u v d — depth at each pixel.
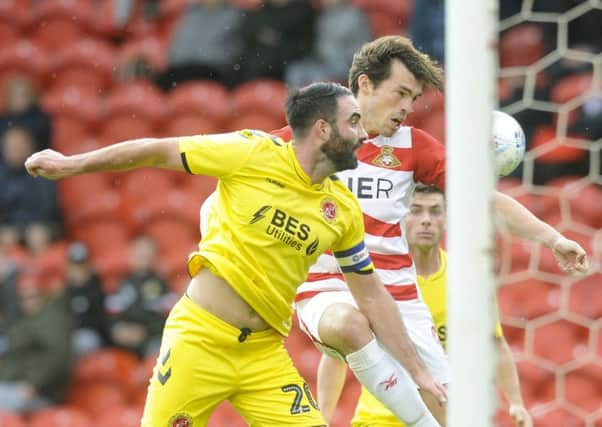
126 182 44.31
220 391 18.16
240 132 17.78
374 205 19.73
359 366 18.39
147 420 18.22
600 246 36.25
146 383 36.75
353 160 17.61
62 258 40.72
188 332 17.97
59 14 50.84
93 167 17.06
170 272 41.12
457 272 12.93
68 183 44.06
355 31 43.94
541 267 36.03
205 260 17.83
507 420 30.16
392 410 18.56
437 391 18.23
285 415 18.25
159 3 50.28
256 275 17.61
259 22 44.53
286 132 18.95
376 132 19.52
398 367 18.69
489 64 12.81
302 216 17.53
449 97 12.96
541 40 42.03
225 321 17.86
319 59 44.19
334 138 17.34
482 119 12.82
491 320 12.89
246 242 17.50
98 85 48.25
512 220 18.55
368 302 18.44
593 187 38.12
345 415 34.38
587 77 40.00
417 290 20.61
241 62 44.97
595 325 34.31
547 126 39.19
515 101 39.56
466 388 12.84
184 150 17.19
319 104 17.34
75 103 46.91
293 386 18.44
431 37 41.69
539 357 34.75
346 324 18.34
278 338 18.52
